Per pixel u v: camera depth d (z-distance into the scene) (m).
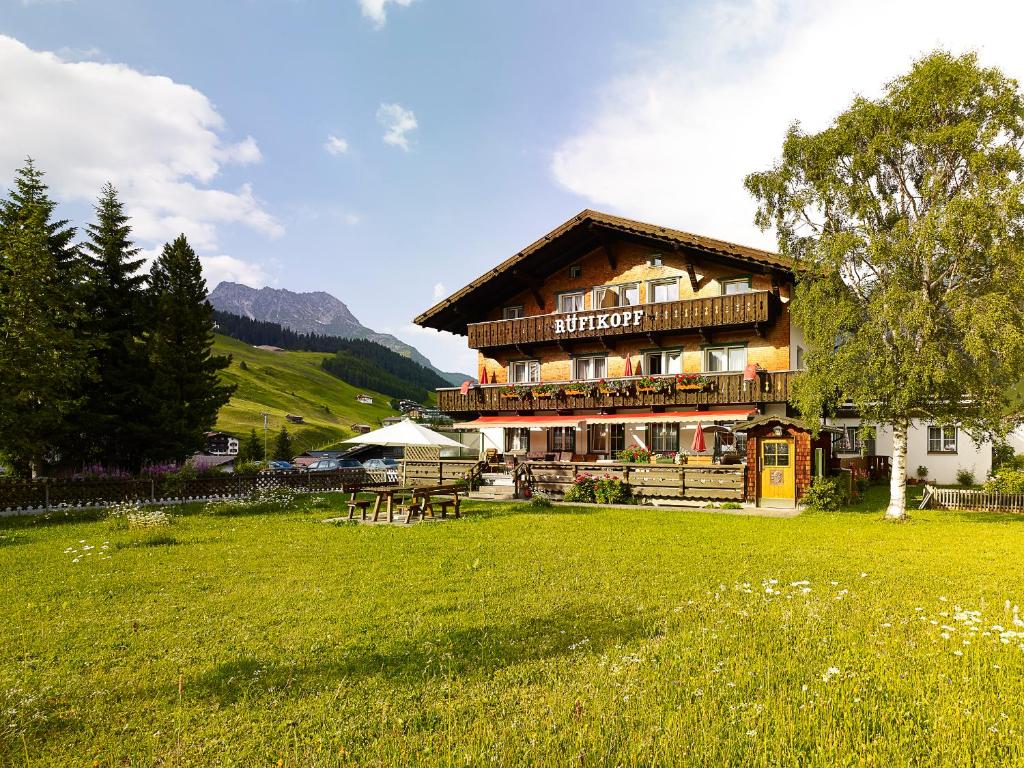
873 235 16.25
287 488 26.38
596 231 30.20
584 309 31.98
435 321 34.62
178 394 32.53
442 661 6.00
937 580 9.30
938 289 16.50
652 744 4.16
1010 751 4.09
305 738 4.54
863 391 16.47
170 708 5.18
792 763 3.99
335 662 6.09
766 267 25.64
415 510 17.58
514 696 5.15
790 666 5.58
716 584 9.12
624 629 6.97
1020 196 14.77
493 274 31.75
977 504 19.28
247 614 7.85
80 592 9.11
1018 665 5.59
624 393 29.09
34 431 22.39
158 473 29.06
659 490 21.66
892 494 17.30
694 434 28.62
